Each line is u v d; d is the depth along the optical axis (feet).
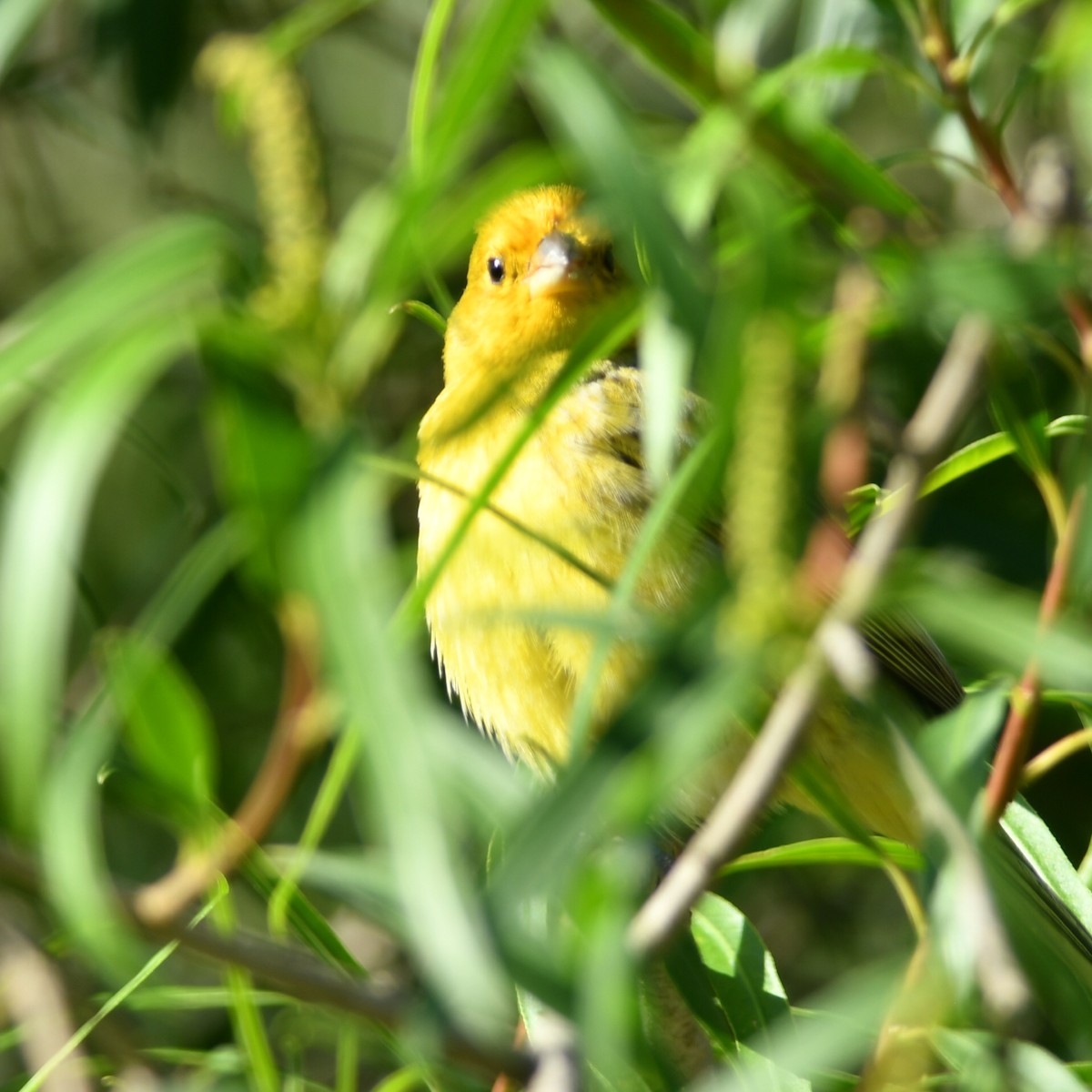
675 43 19.77
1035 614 14.25
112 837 38.34
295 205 14.78
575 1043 14.43
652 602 26.00
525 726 27.96
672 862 27.66
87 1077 23.21
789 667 14.03
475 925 12.85
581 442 26.91
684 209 17.52
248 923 38.34
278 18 41.96
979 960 14.16
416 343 40.27
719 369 13.79
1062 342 21.66
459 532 15.72
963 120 22.58
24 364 14.62
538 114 38.42
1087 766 34.96
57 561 13.41
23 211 43.78
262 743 37.65
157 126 37.60
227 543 14.90
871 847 17.70
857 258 18.42
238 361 14.60
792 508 14.11
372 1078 34.65
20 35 18.84
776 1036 21.44
